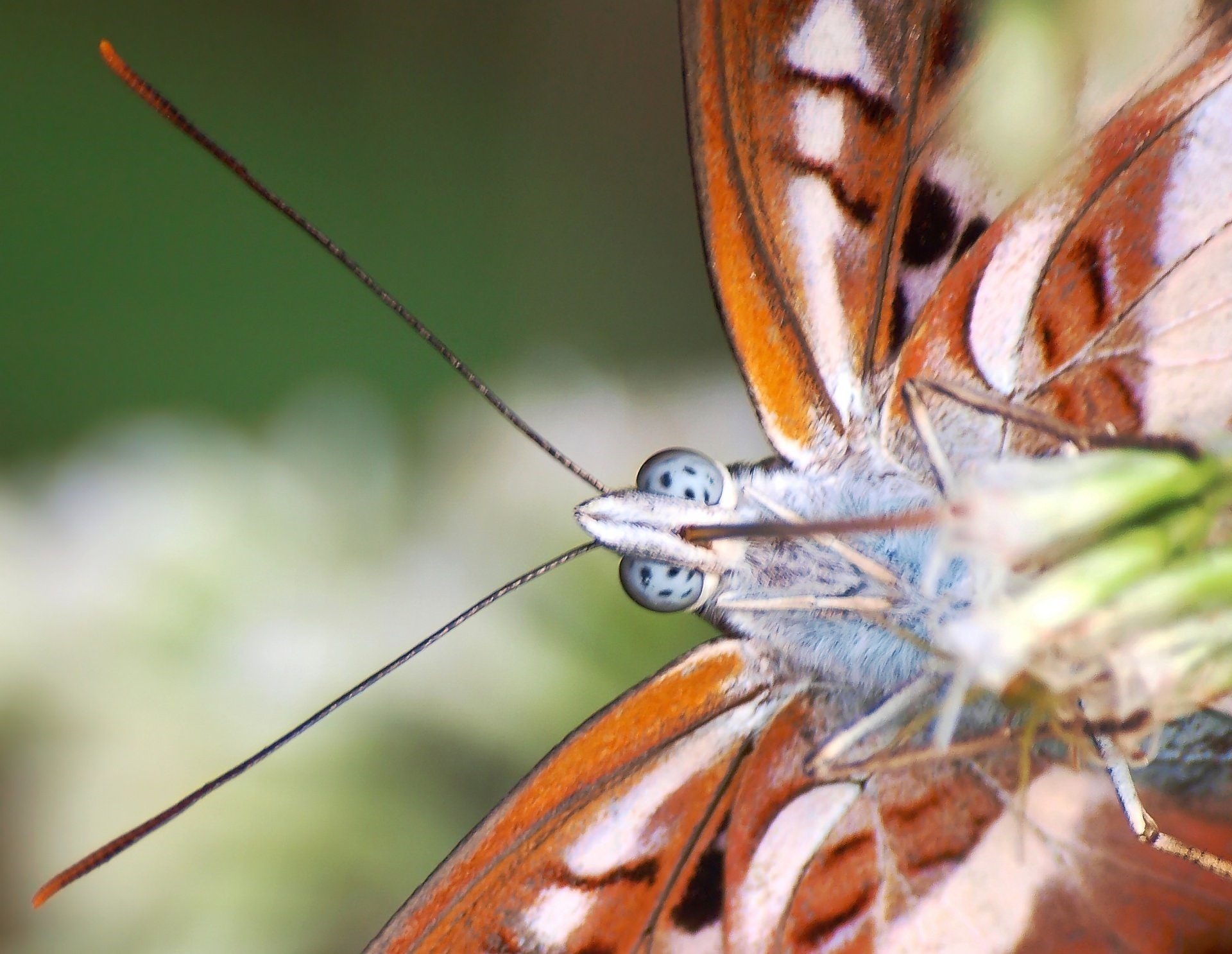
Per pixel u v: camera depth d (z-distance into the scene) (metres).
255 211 0.17
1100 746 0.15
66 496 0.16
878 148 0.15
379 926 0.16
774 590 0.15
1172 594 0.14
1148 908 0.15
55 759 0.16
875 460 0.15
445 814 0.16
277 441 0.16
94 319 0.17
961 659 0.14
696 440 0.16
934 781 0.15
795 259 0.15
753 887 0.15
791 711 0.15
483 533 0.16
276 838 0.16
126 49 0.17
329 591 0.16
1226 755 0.15
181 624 0.16
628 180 0.17
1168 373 0.15
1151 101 0.15
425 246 0.17
